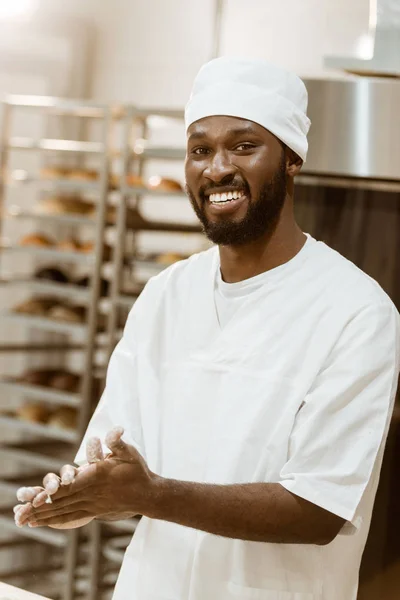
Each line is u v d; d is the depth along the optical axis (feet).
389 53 7.22
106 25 14.84
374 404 5.14
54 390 13.09
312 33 12.74
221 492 4.90
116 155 12.55
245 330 5.56
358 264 7.37
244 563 5.32
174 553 5.52
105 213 12.35
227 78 5.43
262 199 5.38
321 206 7.48
